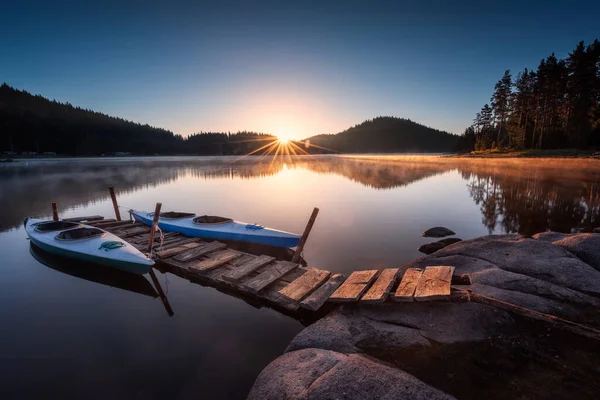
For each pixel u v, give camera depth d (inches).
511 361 206.5
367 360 207.8
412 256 490.9
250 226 563.8
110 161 4067.4
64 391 224.5
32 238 528.7
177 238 562.6
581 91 2003.0
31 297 381.4
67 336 297.1
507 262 364.2
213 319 325.1
